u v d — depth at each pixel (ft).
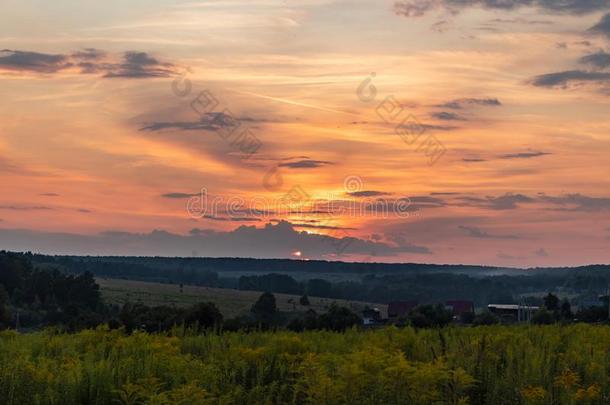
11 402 34.65
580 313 125.59
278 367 40.14
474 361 40.22
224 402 34.06
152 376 37.93
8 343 49.47
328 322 100.89
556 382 36.37
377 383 33.37
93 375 37.37
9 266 321.93
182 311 86.53
